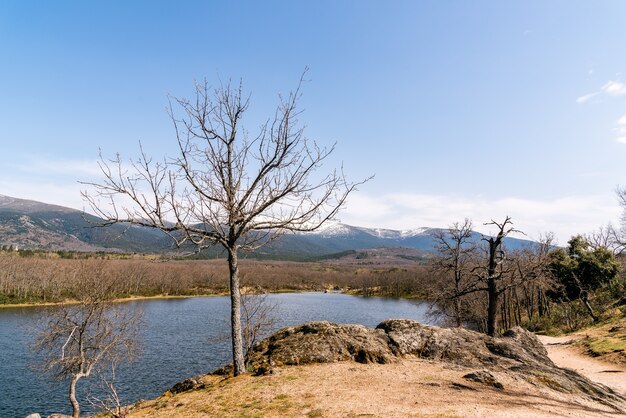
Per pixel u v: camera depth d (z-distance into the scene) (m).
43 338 23.12
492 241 24.62
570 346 29.83
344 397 10.05
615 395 13.67
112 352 23.16
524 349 16.77
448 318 34.16
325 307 86.12
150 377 33.84
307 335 15.25
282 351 14.44
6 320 58.62
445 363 14.44
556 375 14.09
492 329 24.22
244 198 13.02
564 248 49.03
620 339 27.30
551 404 10.55
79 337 20.59
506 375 13.09
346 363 13.73
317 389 10.80
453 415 8.72
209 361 39.25
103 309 22.14
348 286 173.00
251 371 13.45
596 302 44.22
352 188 13.70
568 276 44.09
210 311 77.50
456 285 29.39
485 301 37.19
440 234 30.27
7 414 25.61
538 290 47.06
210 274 140.25
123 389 30.50
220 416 9.30
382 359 14.09
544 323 44.06
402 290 129.25
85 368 21.33
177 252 12.57
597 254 45.16
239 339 13.33
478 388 11.30
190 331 54.66
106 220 11.01
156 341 47.94
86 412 25.81
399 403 9.61
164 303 92.50
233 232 13.20
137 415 11.02
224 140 12.98
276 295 127.31
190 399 11.33
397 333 16.30
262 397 10.38
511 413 9.12
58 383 31.42
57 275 74.75
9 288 78.94
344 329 15.61
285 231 14.06
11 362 36.69
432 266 30.98
